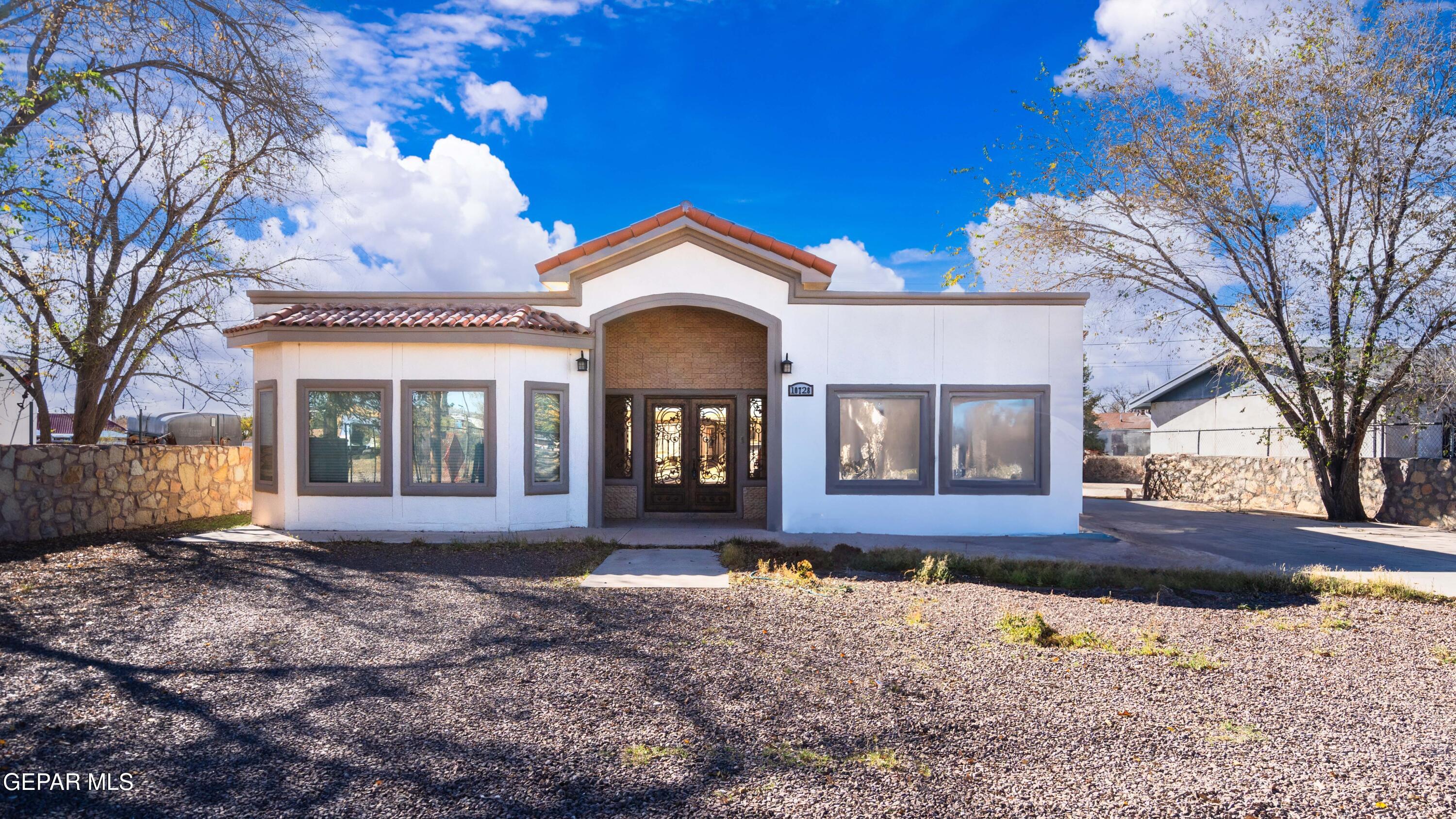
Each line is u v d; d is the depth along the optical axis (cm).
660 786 351
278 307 1273
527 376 1178
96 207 1221
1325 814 329
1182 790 351
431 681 489
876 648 579
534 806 331
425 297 1255
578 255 1211
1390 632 660
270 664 521
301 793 341
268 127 1295
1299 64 1489
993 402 1222
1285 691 493
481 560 937
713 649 570
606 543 1067
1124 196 1602
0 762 368
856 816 326
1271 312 1592
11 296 1114
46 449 1069
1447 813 330
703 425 1428
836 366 1226
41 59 1099
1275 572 898
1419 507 1504
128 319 1257
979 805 336
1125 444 4562
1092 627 654
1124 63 1525
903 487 1218
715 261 1235
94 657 534
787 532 1217
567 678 498
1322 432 1655
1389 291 1491
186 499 1348
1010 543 1134
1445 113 1413
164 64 1206
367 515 1159
